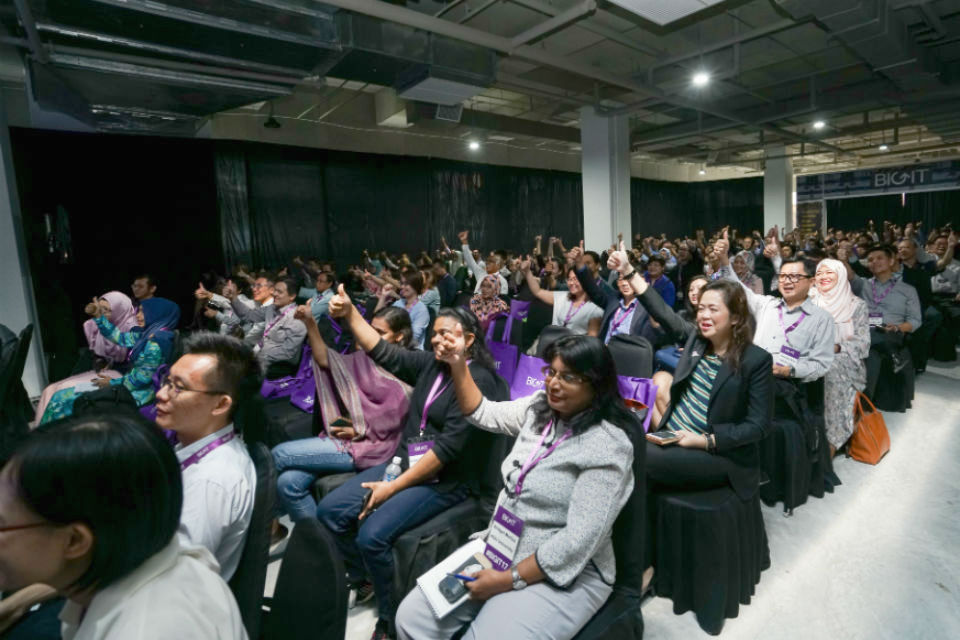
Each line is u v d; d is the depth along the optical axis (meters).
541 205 14.86
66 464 0.63
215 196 9.52
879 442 3.06
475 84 5.66
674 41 7.39
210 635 0.70
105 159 8.41
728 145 15.33
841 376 2.90
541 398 1.57
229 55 4.38
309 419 2.92
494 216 13.73
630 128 12.87
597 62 8.24
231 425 1.38
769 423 1.85
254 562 1.27
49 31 3.71
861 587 2.04
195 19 3.72
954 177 16.97
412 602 1.46
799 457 2.54
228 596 0.77
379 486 1.88
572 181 15.65
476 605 1.42
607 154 9.84
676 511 1.87
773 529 2.46
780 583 2.08
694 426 1.97
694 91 8.51
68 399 2.84
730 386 1.87
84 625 0.66
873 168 18.44
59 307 7.59
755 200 19.23
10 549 0.64
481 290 4.76
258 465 1.34
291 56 4.56
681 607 1.90
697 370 2.01
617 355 2.63
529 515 1.41
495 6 6.15
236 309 4.78
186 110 5.56
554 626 1.28
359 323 2.31
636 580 1.42
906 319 4.04
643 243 12.18
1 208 4.57
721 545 1.79
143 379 2.87
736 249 9.73
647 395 2.15
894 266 4.22
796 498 2.57
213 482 1.20
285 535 2.48
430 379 2.04
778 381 2.52
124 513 0.65
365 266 9.66
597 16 6.56
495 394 1.99
